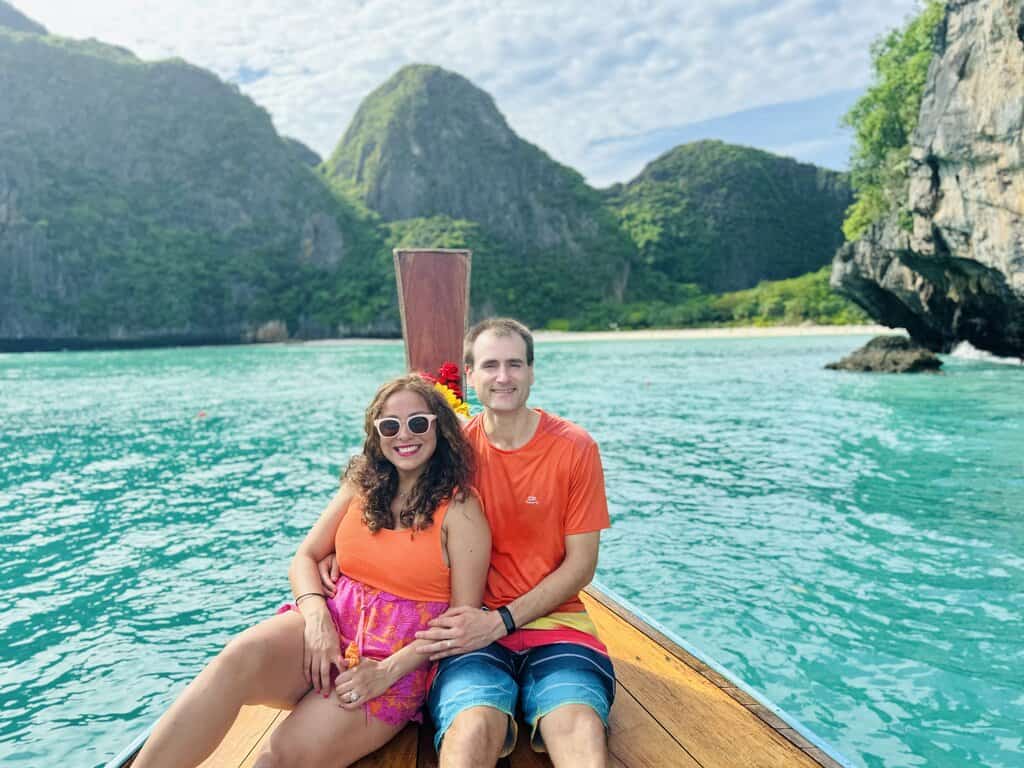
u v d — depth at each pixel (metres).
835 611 4.25
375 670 2.10
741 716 2.45
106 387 21.97
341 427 12.95
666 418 12.88
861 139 28.42
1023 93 16.48
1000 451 8.85
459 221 105.00
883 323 31.41
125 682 3.68
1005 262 17.95
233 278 92.38
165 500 7.42
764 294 76.12
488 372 2.24
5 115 92.81
